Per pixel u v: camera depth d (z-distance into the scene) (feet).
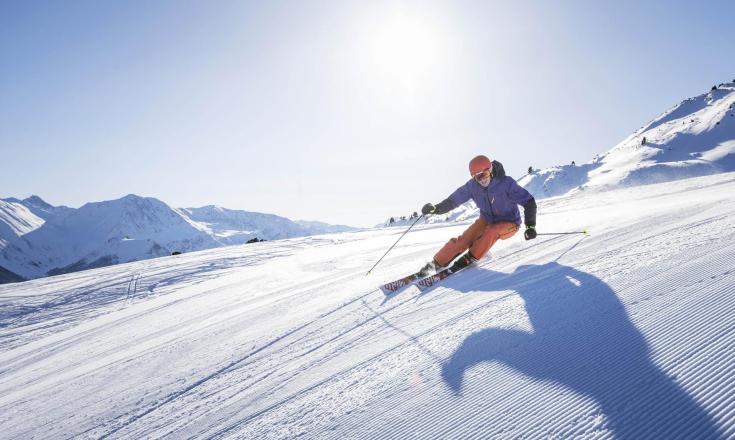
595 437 4.91
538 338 7.66
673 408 5.04
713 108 422.00
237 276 36.58
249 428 7.39
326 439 6.26
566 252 14.60
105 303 35.96
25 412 12.17
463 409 6.07
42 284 49.65
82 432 9.56
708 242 10.99
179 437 7.93
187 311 23.41
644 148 357.00
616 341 6.82
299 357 10.61
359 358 9.24
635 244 13.20
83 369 15.71
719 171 252.42
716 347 5.95
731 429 4.52
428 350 8.45
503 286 11.86
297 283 24.95
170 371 12.49
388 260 26.61
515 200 15.79
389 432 6.00
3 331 31.17
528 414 5.60
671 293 8.04
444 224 72.28
